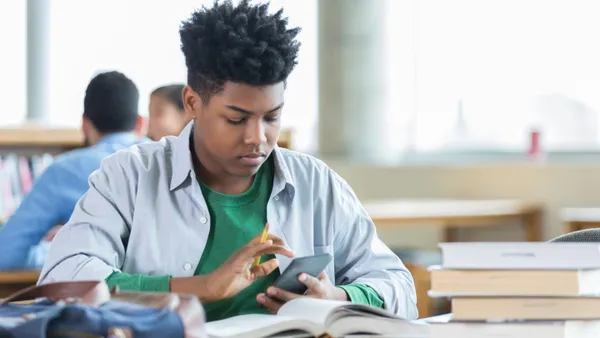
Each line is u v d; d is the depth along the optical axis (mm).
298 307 1515
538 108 5547
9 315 1336
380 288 1805
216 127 1694
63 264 1742
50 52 6375
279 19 1705
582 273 1360
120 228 1806
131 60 6305
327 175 1972
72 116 6430
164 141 1911
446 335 1376
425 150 5938
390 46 5906
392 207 4867
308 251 1891
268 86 1661
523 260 1380
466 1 5742
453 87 5824
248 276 1617
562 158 5441
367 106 5852
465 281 1373
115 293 1391
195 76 1705
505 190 5352
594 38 5355
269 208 1854
